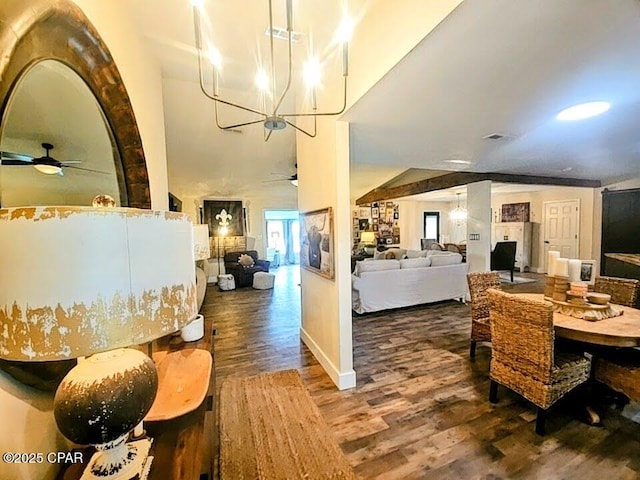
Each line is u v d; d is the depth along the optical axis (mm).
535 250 8797
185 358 1520
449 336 3914
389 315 4883
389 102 2186
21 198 902
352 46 2176
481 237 5781
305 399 2127
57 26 1038
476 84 1925
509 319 2207
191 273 810
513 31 1392
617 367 2061
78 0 1270
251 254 8531
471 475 1723
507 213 9547
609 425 2104
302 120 3514
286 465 1522
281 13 1977
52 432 878
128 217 648
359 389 2656
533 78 1848
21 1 807
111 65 1438
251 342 3832
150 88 2488
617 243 6676
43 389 847
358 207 11398
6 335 586
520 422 2164
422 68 1718
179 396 1165
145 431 1015
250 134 4828
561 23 1344
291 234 12516
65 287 591
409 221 11891
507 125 2754
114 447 813
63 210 586
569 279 2422
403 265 5297
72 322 596
